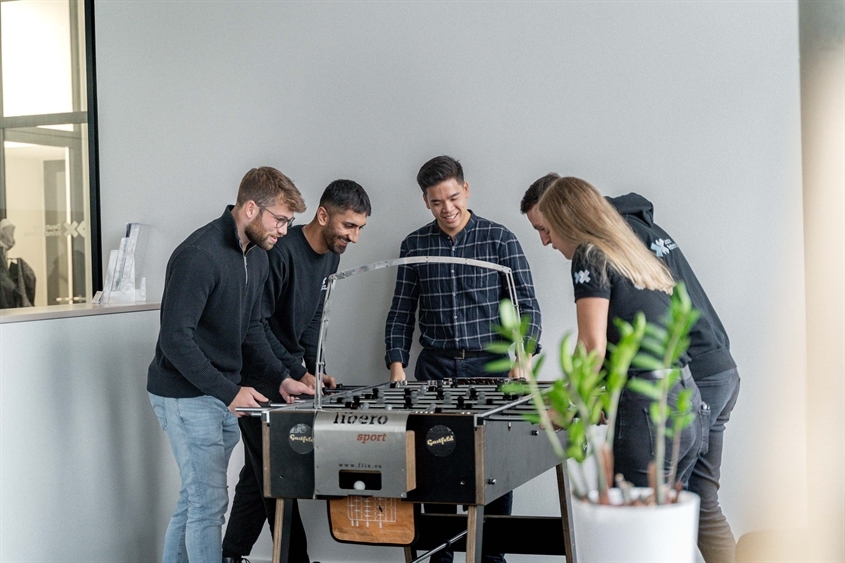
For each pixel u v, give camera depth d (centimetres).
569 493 297
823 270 321
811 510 319
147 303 386
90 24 416
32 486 314
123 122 411
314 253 348
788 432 334
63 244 427
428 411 231
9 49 432
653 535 139
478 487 222
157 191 407
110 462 353
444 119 369
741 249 340
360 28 378
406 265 353
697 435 247
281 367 335
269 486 241
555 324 359
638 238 262
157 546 382
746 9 338
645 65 348
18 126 432
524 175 361
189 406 310
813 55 324
